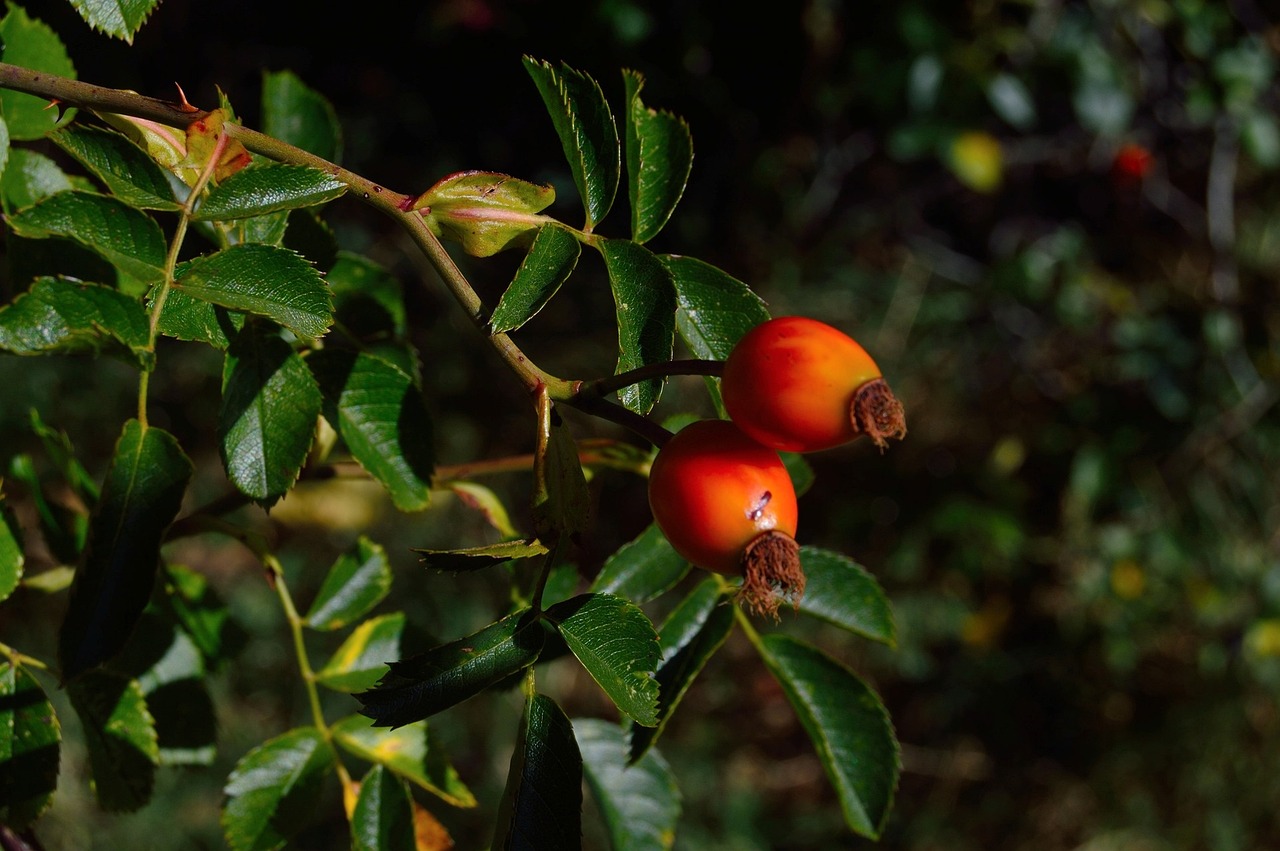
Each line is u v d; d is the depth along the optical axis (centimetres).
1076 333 652
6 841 137
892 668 640
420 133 691
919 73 591
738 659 641
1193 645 614
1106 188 674
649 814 172
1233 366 609
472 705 569
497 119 693
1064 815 611
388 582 166
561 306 664
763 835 600
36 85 122
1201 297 635
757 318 139
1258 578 600
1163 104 638
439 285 650
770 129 671
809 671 158
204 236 148
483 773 558
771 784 619
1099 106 596
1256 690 595
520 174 689
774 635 159
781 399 116
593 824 534
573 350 658
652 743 148
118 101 122
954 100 597
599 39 661
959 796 623
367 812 151
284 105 176
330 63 692
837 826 603
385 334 173
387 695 110
